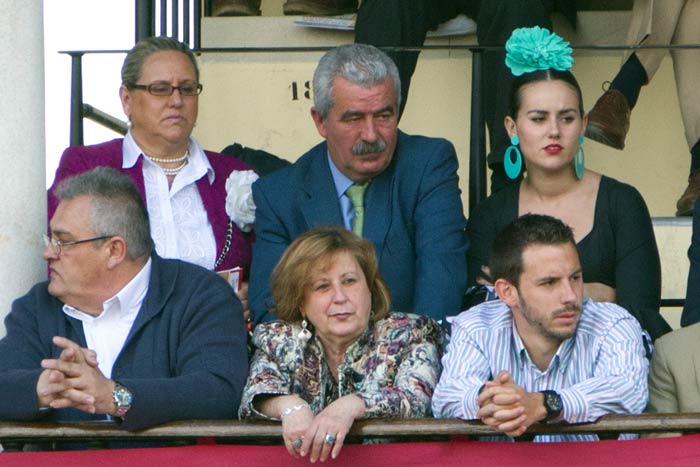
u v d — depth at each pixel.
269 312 18.83
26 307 17.92
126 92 20.81
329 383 17.27
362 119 19.25
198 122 27.64
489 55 23.98
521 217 17.14
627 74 24.64
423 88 27.56
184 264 18.19
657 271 19.80
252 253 20.14
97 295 17.64
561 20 28.31
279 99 27.55
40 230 19.00
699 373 17.69
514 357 17.14
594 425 15.70
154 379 16.47
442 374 16.98
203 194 20.78
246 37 28.67
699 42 25.56
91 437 16.06
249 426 15.98
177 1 27.28
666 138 27.00
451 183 19.81
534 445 15.77
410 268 19.52
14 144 18.64
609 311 17.22
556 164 19.86
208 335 17.42
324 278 16.94
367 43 25.08
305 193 19.95
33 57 18.94
